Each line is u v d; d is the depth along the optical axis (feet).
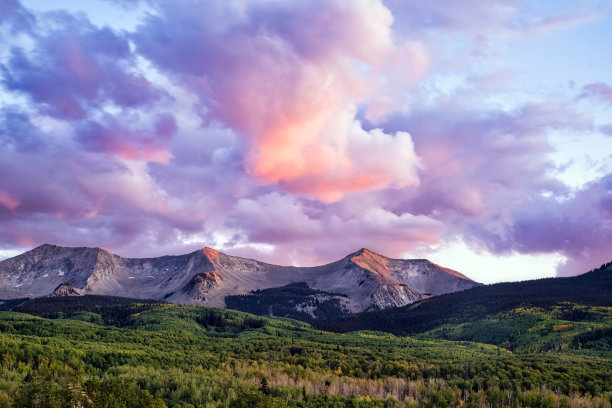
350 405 574.97
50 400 483.10
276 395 590.55
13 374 582.76
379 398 601.62
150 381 597.11
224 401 546.26
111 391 507.30
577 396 595.88
